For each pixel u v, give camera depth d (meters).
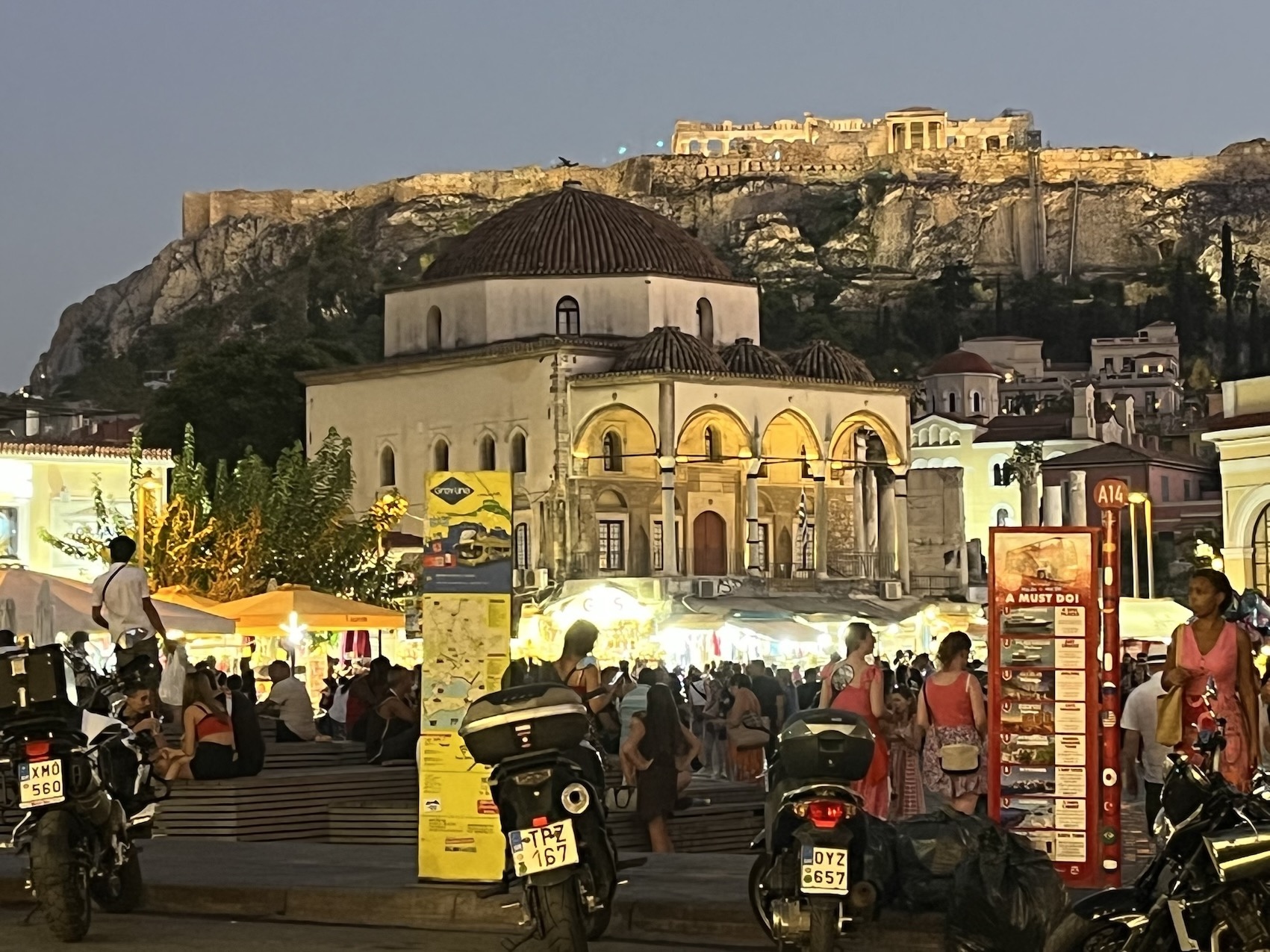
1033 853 14.17
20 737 15.12
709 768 43.91
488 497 17.05
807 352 98.19
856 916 13.27
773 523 96.69
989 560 18.09
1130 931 10.99
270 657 60.38
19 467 73.44
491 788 13.24
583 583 82.94
